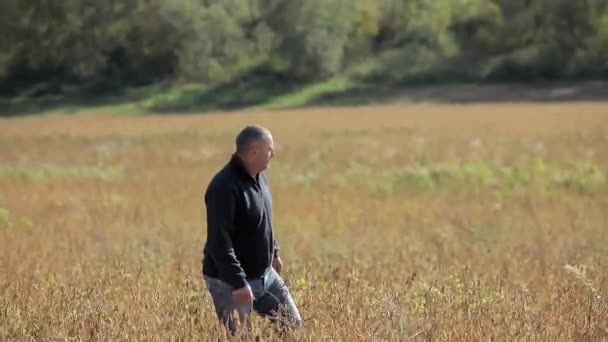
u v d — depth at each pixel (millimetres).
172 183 67562
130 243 35938
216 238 17016
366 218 45844
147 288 22859
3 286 23562
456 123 125875
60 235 39781
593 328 18781
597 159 75000
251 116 163875
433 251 33438
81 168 81312
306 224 43562
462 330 18609
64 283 24078
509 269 27688
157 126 142500
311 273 24859
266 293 18078
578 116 131875
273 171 72312
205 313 19953
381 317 19016
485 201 52719
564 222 43562
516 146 87750
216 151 95000
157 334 18453
